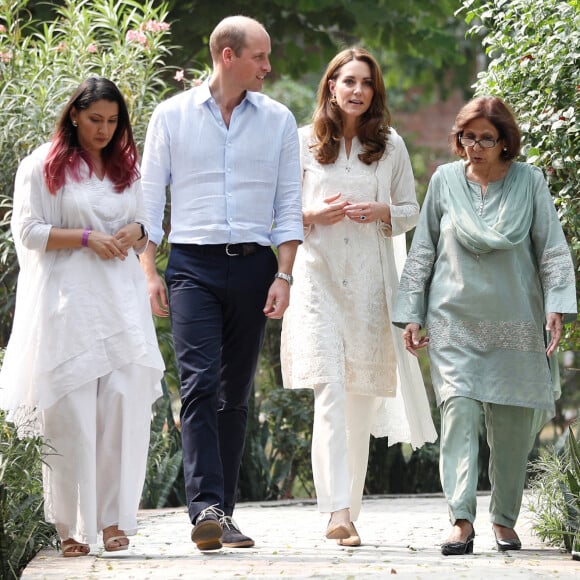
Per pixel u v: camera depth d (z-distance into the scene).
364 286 18.47
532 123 20.48
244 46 17.36
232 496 17.89
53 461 16.66
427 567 15.59
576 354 39.06
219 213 17.41
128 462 16.61
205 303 17.27
